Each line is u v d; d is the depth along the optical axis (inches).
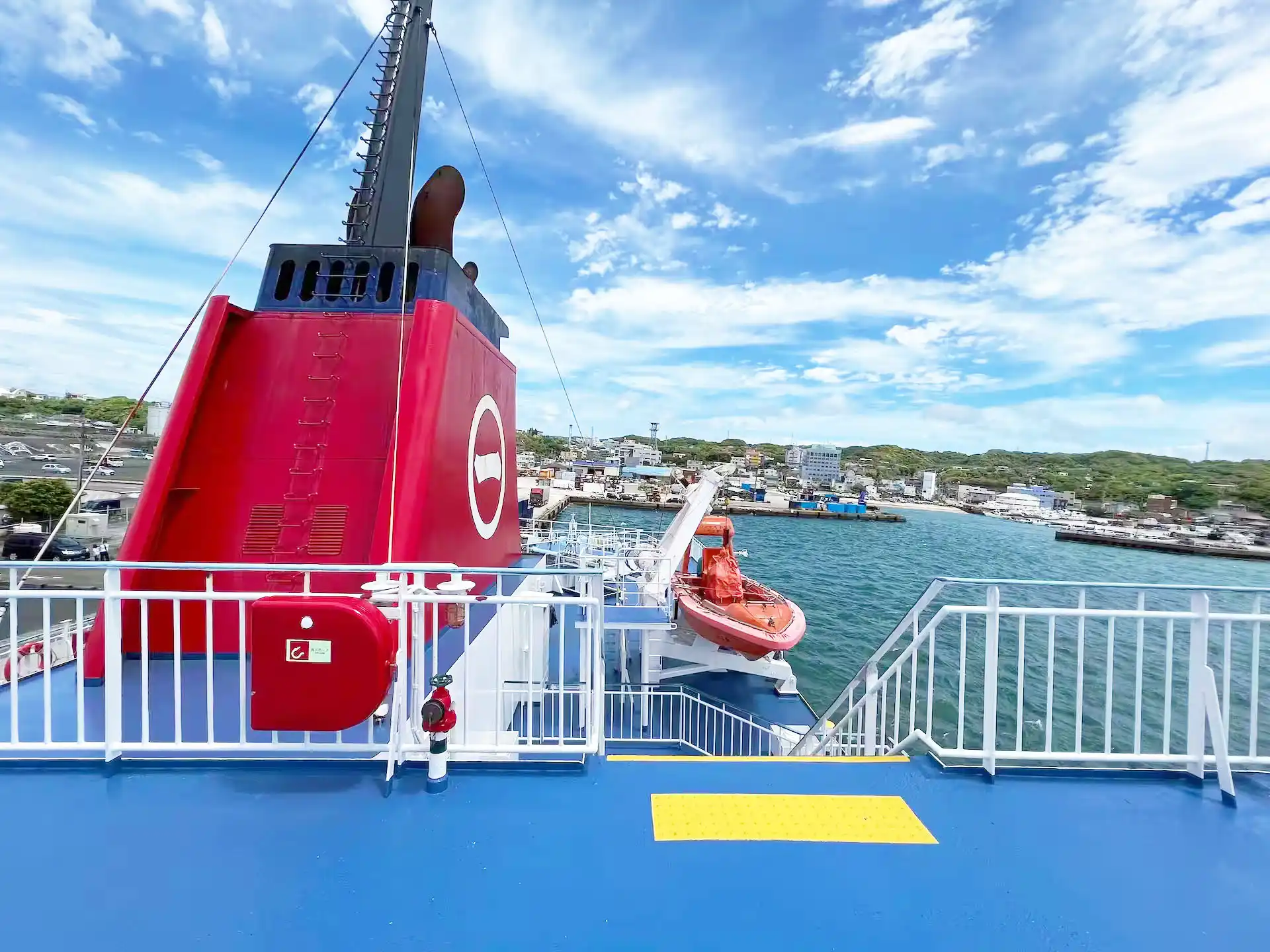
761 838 124.3
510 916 102.3
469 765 147.9
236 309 254.1
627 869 114.2
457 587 155.9
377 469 236.7
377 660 138.9
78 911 102.0
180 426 231.6
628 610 494.9
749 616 500.7
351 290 266.1
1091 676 827.4
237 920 100.7
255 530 227.9
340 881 110.0
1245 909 108.6
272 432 241.0
